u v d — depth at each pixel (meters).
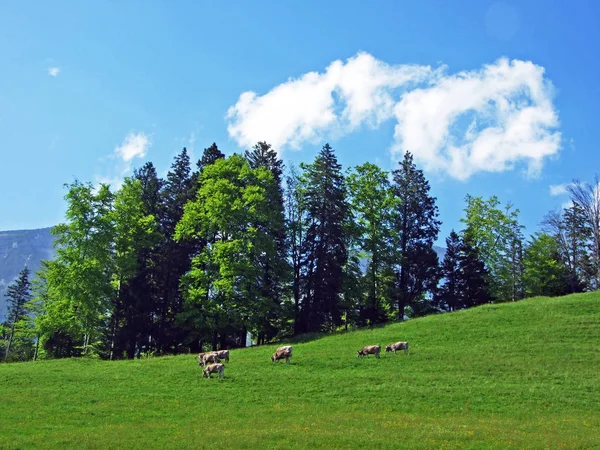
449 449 18.89
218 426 22.89
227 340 56.69
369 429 21.81
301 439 20.17
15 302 82.88
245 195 53.47
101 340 54.97
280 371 34.44
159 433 21.61
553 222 74.00
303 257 57.56
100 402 27.89
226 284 48.78
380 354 38.31
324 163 57.44
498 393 28.44
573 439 20.20
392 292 58.84
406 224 63.97
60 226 49.28
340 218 56.06
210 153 63.31
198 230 55.03
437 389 29.34
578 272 74.00
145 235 54.22
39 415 25.19
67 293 47.12
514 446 19.23
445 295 64.00
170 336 55.38
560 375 31.16
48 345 52.22
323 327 57.06
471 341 40.12
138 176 61.88
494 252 67.19
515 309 47.66
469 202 69.50
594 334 38.78
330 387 30.27
